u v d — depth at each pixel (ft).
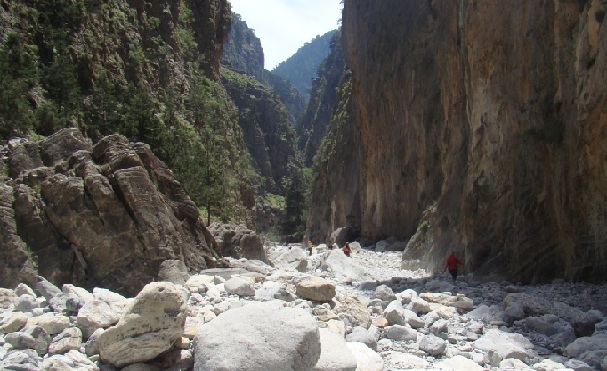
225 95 270.87
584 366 21.68
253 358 17.38
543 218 56.39
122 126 104.99
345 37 211.20
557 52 55.57
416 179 140.26
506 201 62.59
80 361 18.65
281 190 466.70
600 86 46.32
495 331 27.68
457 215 83.41
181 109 183.52
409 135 145.07
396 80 155.74
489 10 69.51
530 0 61.77
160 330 19.06
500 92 66.33
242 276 40.83
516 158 62.08
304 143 561.43
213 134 181.27
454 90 101.04
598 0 48.26
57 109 98.68
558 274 53.01
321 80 568.82
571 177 50.31
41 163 42.24
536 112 58.39
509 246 60.18
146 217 36.96
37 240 35.53
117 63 145.69
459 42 98.27
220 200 134.21
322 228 246.27
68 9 127.85
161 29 196.95
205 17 259.19
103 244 35.94
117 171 37.78
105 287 35.17
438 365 21.99
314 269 69.87
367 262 102.94
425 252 90.48
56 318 21.36
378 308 31.42
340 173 233.76
